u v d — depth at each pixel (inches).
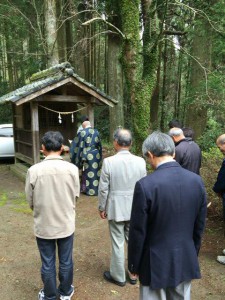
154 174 69.7
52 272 101.7
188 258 70.5
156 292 71.6
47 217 97.8
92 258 146.3
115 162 116.7
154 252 69.1
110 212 118.3
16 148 340.5
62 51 549.0
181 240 69.7
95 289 120.3
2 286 122.7
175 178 69.4
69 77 253.9
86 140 241.0
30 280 127.2
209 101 299.4
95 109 655.1
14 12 571.8
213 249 152.5
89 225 189.0
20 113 319.0
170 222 68.6
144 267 70.8
